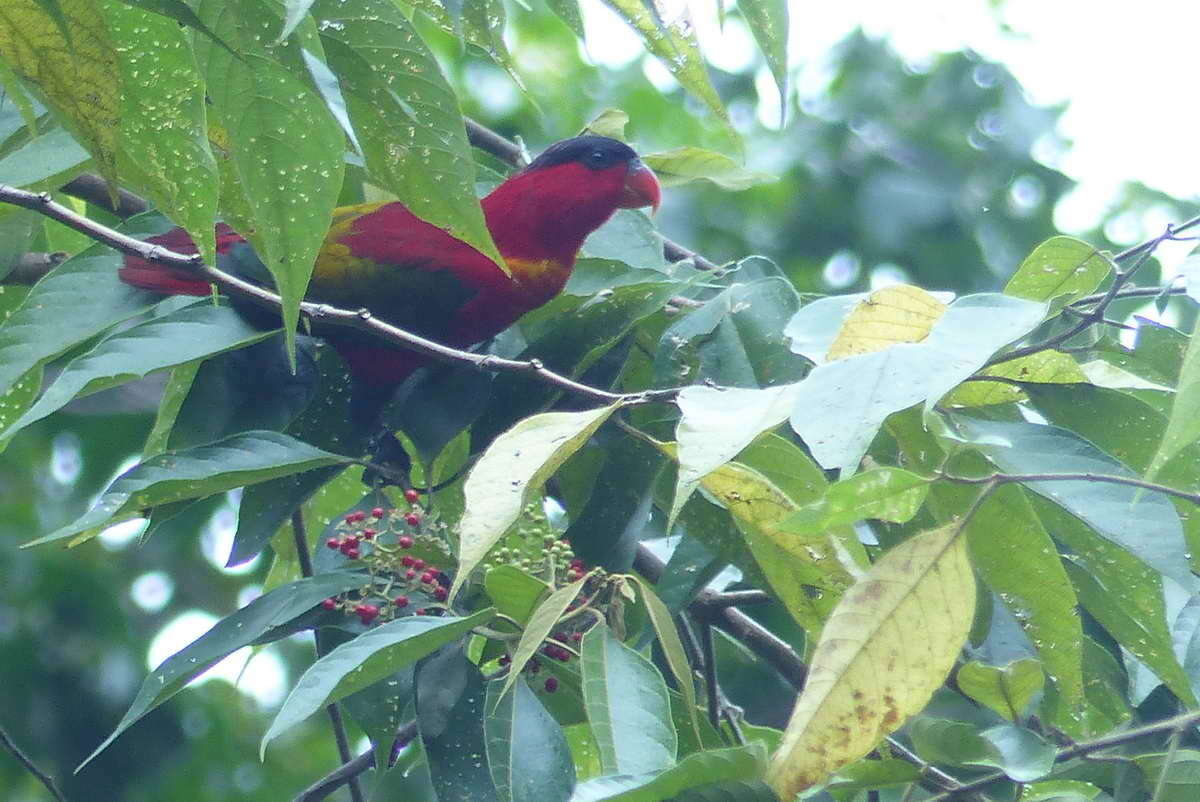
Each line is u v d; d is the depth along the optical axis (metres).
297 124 4.18
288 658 13.12
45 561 12.54
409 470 7.63
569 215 9.07
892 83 15.49
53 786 6.96
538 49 15.02
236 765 12.72
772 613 11.30
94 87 4.02
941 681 4.44
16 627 12.22
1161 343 6.28
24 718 12.03
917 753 5.77
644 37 4.82
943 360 3.92
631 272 7.51
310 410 7.78
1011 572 5.33
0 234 7.14
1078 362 6.48
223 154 5.24
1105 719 6.89
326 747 13.46
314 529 8.20
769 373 6.51
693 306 7.44
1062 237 5.87
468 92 14.34
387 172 4.52
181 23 3.87
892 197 14.76
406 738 6.99
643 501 6.54
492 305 8.77
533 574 5.87
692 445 4.02
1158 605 5.56
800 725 4.43
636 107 15.12
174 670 5.61
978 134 15.23
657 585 6.62
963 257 14.60
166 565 13.38
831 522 4.27
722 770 4.37
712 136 15.27
